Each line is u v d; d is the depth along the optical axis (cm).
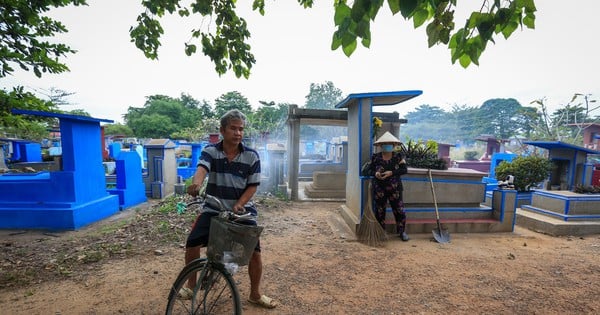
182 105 6150
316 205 806
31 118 619
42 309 282
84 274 356
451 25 183
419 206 552
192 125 5447
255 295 288
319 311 285
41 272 362
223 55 413
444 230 507
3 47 494
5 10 480
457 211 556
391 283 343
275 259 408
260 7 408
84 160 630
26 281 336
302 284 338
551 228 541
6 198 603
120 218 670
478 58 185
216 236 216
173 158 1034
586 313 286
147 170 952
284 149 933
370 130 527
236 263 216
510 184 566
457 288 333
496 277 360
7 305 289
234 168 257
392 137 486
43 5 507
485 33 163
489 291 327
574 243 493
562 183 780
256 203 764
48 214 573
